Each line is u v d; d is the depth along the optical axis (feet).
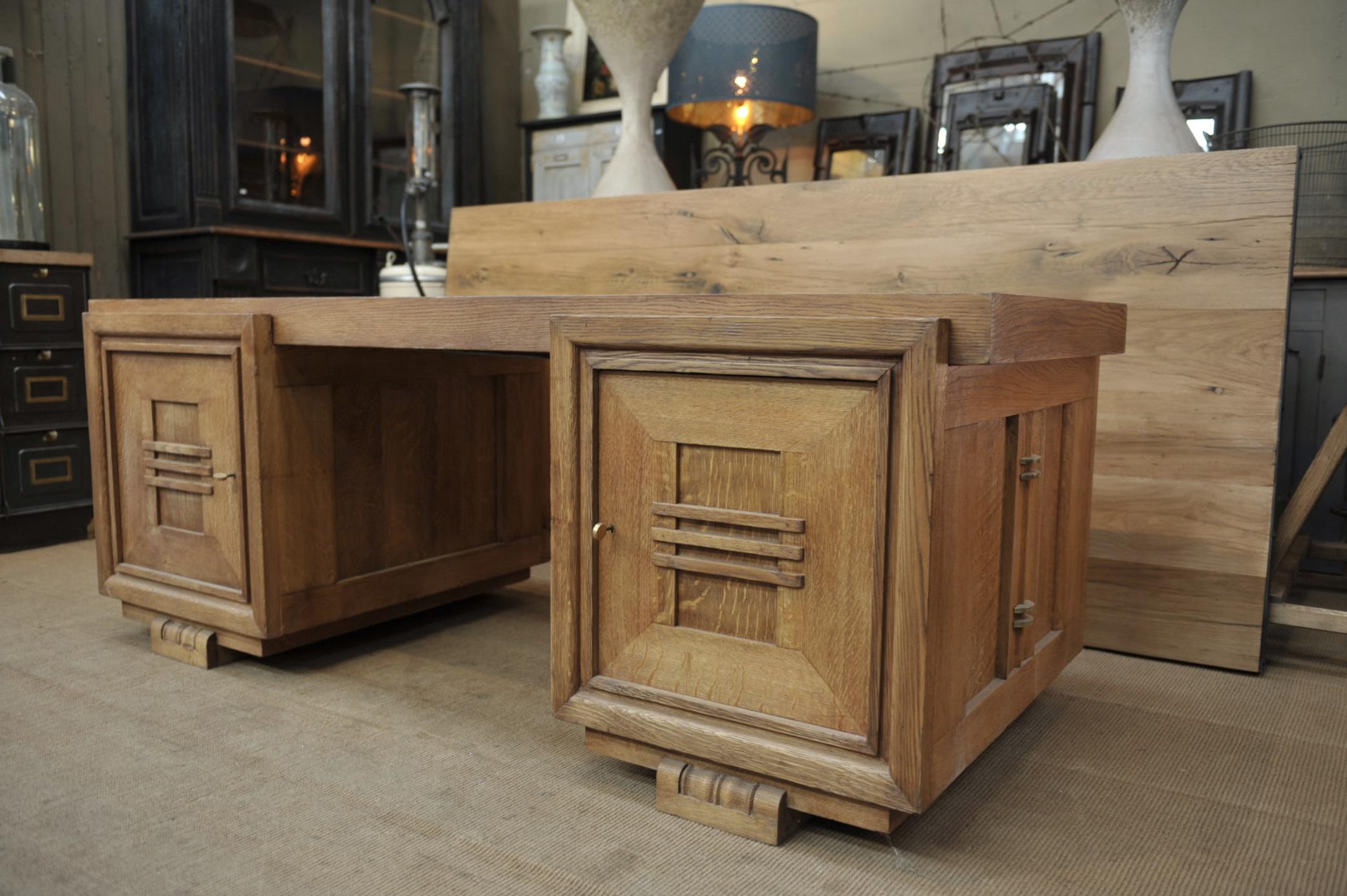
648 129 8.31
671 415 3.88
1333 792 4.26
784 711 3.75
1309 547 7.55
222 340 5.41
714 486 3.84
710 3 13.35
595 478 4.07
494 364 6.74
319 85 12.46
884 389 3.39
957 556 3.63
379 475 6.05
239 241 11.37
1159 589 6.13
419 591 6.31
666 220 7.45
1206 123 10.48
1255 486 5.82
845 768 3.59
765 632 3.78
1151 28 6.55
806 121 12.30
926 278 6.54
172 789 4.15
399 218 13.52
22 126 9.40
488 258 8.33
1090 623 6.38
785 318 3.55
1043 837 3.85
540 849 3.69
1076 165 6.16
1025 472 4.26
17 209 9.37
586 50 15.42
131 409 5.93
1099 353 4.63
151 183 11.62
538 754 4.55
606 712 4.11
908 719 3.44
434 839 3.75
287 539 5.50
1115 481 6.23
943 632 3.55
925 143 12.24
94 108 11.53
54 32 11.10
